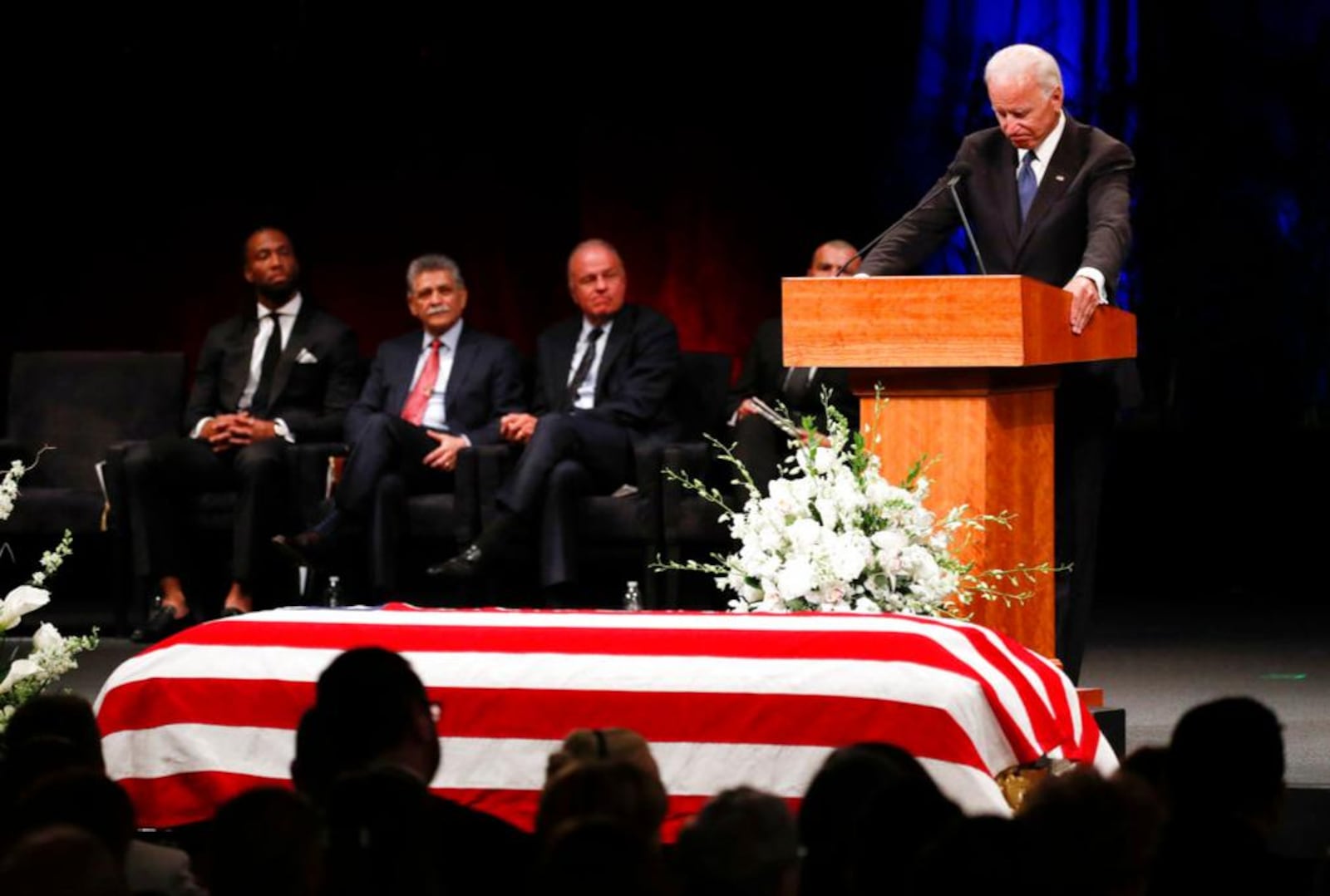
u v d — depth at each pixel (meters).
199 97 34.94
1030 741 14.73
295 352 29.41
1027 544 17.69
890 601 16.84
